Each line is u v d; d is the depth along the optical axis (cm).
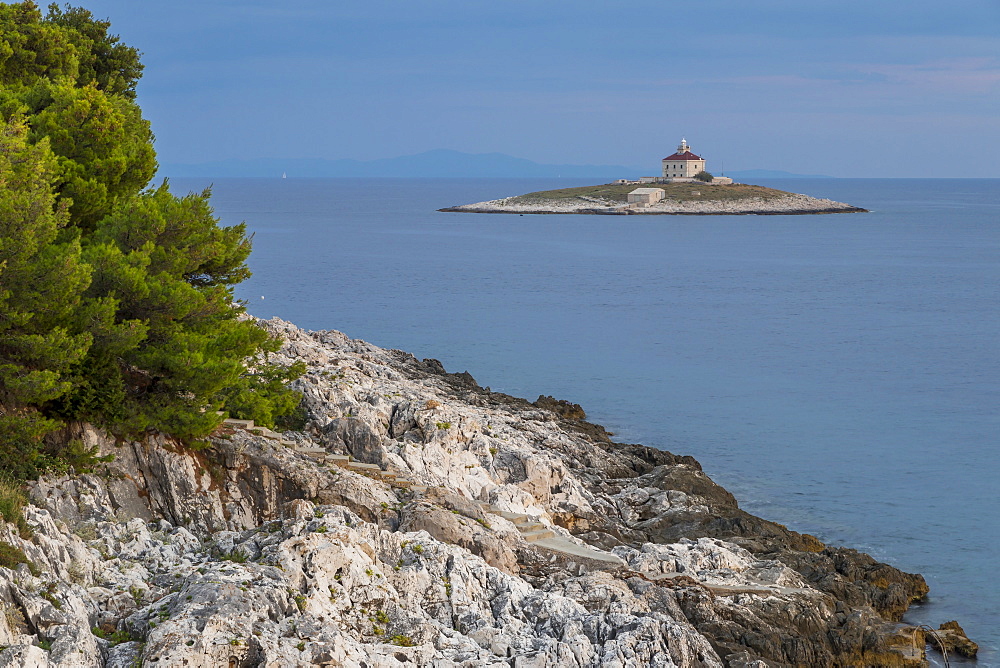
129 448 3569
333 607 2842
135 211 3784
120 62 6894
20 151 3456
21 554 2633
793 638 3472
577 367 9481
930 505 5441
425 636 2894
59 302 3359
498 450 4941
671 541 4591
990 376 9188
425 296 15112
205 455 3700
